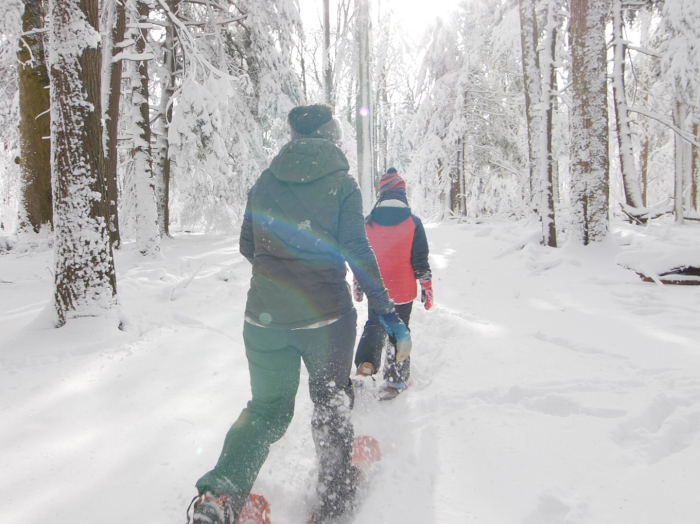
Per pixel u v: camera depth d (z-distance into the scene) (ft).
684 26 38.34
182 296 18.90
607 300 17.99
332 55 35.96
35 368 11.67
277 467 7.64
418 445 8.29
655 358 11.84
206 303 18.33
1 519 6.22
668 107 51.31
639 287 19.36
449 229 46.21
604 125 25.09
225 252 31.71
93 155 14.14
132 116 29.17
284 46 44.86
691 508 6.30
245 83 41.16
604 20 25.30
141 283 21.30
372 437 8.61
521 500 6.64
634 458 7.54
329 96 39.24
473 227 46.06
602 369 11.39
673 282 19.29
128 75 29.50
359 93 28.71
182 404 9.82
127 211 42.32
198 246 35.32
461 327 15.43
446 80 63.62
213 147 35.37
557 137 49.52
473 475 7.30
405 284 10.50
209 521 5.10
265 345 6.27
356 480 6.60
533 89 36.60
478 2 60.29
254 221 6.59
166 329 15.03
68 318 13.99
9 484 7.01
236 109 42.37
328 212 6.25
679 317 15.25
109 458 7.75
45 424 8.89
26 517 6.28
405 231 10.36
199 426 8.88
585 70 25.11
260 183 6.79
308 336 6.15
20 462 7.60
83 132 13.88
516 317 16.40
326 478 6.33
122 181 42.93
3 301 19.16
